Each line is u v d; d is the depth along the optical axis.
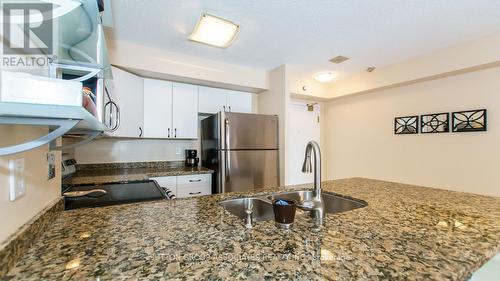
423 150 2.90
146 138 2.89
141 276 0.50
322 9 1.76
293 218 0.78
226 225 0.80
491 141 2.35
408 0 1.66
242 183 2.75
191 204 1.08
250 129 2.83
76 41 0.77
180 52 2.59
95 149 2.72
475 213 0.95
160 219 0.86
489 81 2.36
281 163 3.04
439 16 1.87
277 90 3.11
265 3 1.69
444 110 2.70
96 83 0.98
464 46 2.36
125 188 1.75
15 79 0.41
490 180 2.35
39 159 0.78
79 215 0.91
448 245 0.66
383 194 1.32
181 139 3.20
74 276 0.50
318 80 3.62
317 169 1.07
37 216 0.73
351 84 3.57
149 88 2.69
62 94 0.45
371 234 0.73
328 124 4.27
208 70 2.81
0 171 0.55
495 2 1.67
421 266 0.55
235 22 1.94
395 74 2.97
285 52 2.60
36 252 0.61
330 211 1.39
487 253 0.62
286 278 0.50
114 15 1.83
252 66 3.07
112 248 0.63
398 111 3.17
